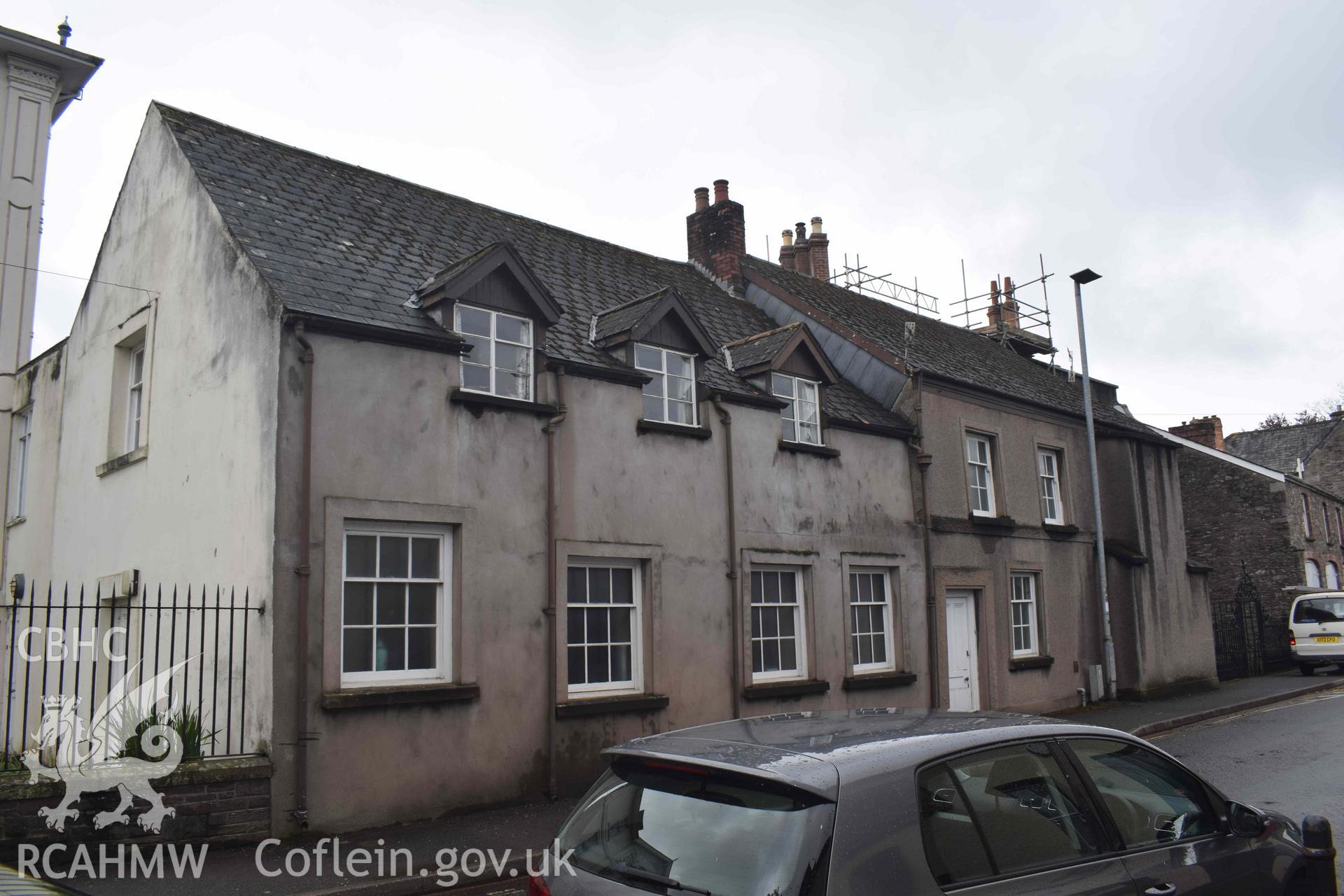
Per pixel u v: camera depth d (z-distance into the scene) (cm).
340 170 1277
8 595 1269
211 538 933
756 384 1339
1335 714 1523
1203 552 2877
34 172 1277
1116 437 1931
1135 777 443
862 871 317
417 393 954
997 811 373
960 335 2252
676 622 1147
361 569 910
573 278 1374
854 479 1415
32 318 1279
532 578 1018
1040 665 1659
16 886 319
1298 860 477
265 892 665
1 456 1250
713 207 1869
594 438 1102
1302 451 3719
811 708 1278
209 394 967
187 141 1116
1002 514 1667
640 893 341
